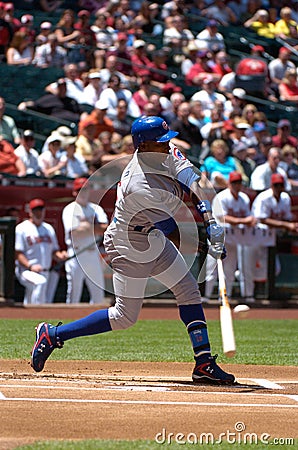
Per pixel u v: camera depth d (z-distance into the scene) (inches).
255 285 2169.0
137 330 1686.8
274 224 2158.0
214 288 2118.6
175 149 897.5
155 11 2928.2
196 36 3026.6
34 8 2947.8
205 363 933.8
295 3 3257.9
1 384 895.1
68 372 1029.2
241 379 1000.2
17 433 646.5
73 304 2025.1
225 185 2247.8
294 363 1181.1
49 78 2679.6
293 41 3088.1
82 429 666.2
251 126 2568.9
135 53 2738.7
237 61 2992.1
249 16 3186.5
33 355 936.3
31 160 2250.2
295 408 783.7
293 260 2187.5
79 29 2721.5
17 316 1865.2
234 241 2124.8
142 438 639.1
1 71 2664.9
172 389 887.1
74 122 2495.1
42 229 2037.4
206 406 782.5
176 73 2834.6
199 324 933.8
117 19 2851.9
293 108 2861.7
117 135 2319.1
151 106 2436.0
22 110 2490.2
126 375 1012.5
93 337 1539.1
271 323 1882.4
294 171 2500.0
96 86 2534.5
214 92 2706.7
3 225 1978.3
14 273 1987.0
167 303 2148.1
